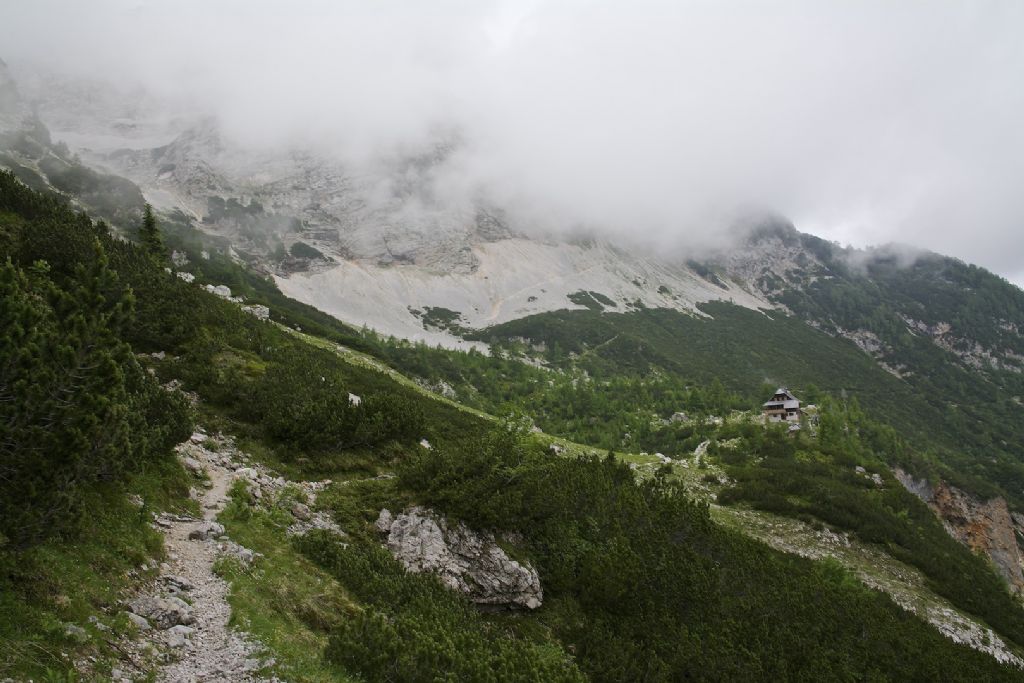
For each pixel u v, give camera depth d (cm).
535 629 2319
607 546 2895
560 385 15875
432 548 2328
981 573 5619
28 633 1094
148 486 1953
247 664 1343
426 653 1562
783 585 3356
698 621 2647
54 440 1351
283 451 2884
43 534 1280
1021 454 19600
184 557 1706
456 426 4894
